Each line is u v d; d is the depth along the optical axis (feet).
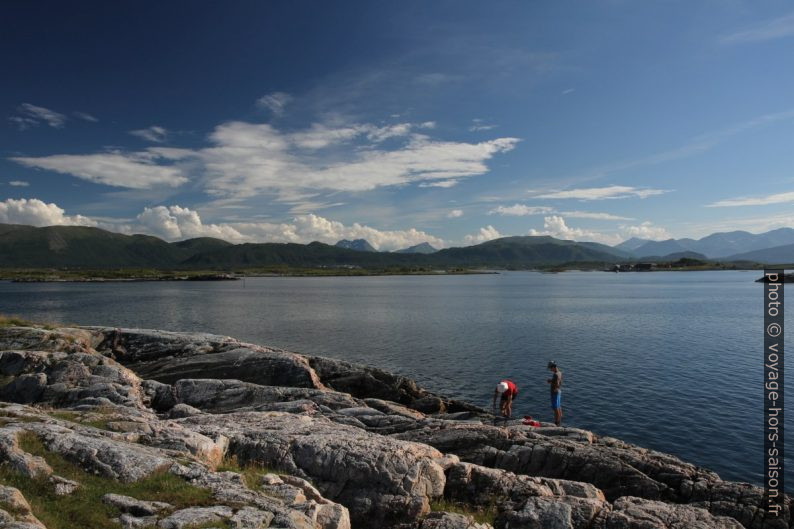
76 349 138.00
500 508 55.31
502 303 459.32
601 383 154.61
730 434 110.22
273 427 74.08
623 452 71.15
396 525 52.65
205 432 66.95
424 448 63.46
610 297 526.16
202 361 136.05
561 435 81.00
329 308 415.64
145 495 44.32
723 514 58.29
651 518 51.85
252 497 46.29
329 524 45.85
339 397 107.14
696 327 277.23
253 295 595.47
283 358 131.13
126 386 106.63
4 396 102.99
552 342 232.12
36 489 42.04
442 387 155.33
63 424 61.16
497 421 97.66
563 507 53.06
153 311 385.70
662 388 147.13
